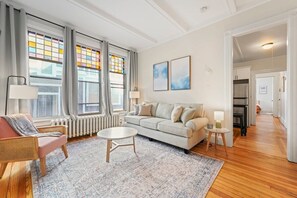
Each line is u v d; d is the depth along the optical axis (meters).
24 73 2.57
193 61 3.42
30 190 1.48
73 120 3.16
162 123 2.83
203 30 3.21
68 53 3.14
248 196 1.38
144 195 1.40
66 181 1.64
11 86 2.07
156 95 4.34
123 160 2.16
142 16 2.96
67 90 3.14
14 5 2.52
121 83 4.73
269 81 8.35
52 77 3.15
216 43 2.99
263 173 1.79
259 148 2.66
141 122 3.29
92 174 1.78
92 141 3.10
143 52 4.75
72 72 3.27
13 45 2.44
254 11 2.47
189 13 2.86
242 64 5.37
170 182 1.60
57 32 3.11
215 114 2.61
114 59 4.50
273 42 3.68
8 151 1.65
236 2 2.52
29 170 1.89
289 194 1.40
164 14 2.79
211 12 2.82
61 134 2.24
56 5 2.56
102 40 3.91
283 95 5.30
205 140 3.05
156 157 2.27
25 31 2.59
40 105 3.01
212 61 3.06
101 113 3.97
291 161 2.10
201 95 3.26
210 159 2.19
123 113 4.42
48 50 3.06
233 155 2.35
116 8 2.71
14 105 2.45
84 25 3.25
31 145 1.67
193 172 1.81
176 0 2.48
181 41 3.68
